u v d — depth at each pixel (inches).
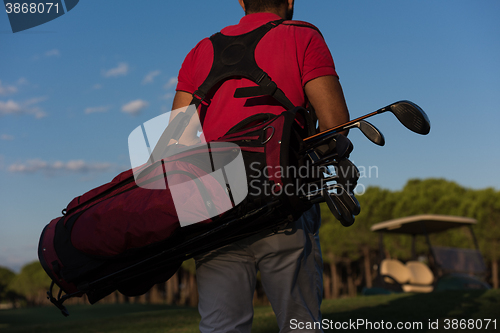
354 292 1326.3
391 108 44.6
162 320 181.2
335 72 52.4
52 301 49.5
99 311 382.9
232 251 51.2
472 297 182.7
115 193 47.9
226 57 52.6
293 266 50.1
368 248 1091.9
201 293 53.5
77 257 46.4
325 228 1135.0
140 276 48.8
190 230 44.5
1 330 172.9
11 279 3442.4
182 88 58.9
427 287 330.6
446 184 1140.5
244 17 56.9
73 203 49.5
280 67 50.3
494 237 856.9
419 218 351.6
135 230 43.2
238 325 51.9
